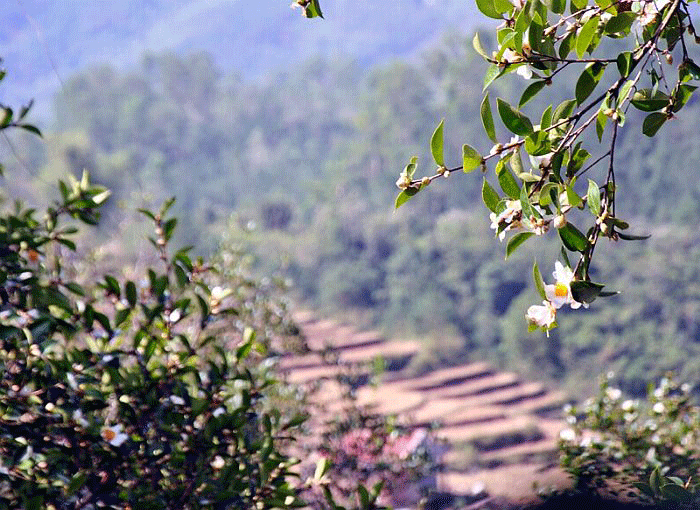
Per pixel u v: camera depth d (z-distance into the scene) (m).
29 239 3.46
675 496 3.13
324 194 79.94
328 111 113.62
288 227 78.00
